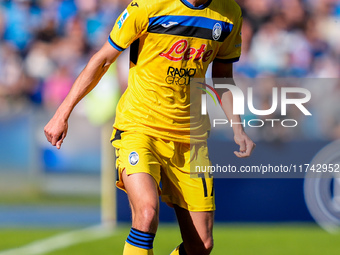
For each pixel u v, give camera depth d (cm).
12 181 2577
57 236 2145
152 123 1181
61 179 2550
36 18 3447
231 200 2348
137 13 1120
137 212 1072
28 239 2089
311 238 2103
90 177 2522
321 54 3384
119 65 2689
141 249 1054
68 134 2538
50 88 3195
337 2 3488
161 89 1171
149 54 1154
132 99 1194
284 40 3347
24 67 3284
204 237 1247
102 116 2544
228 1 1194
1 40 3381
